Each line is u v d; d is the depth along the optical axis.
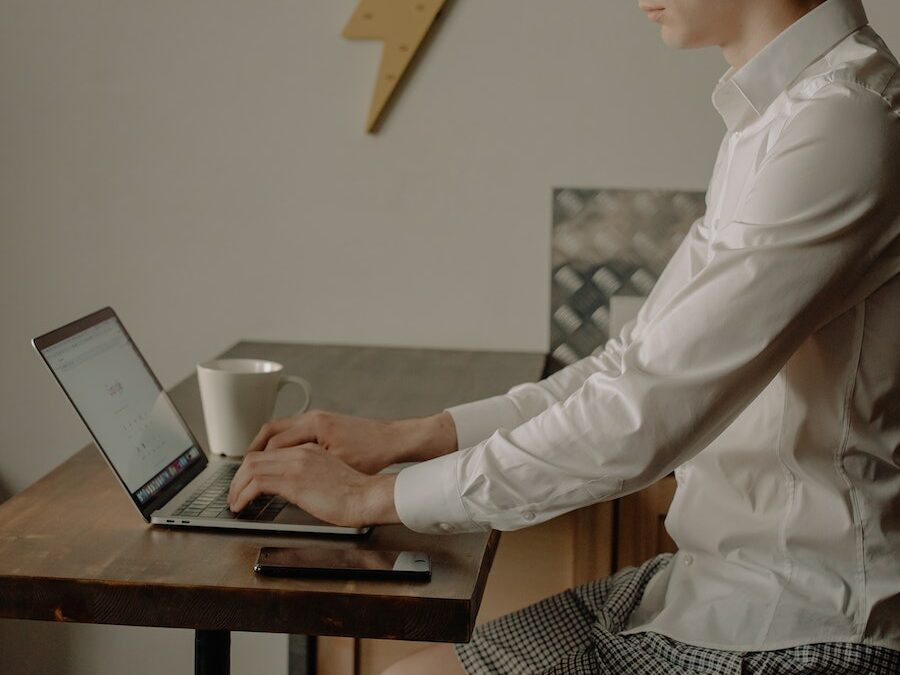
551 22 2.12
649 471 1.09
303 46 2.18
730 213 1.29
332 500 1.17
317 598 1.02
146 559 1.09
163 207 2.26
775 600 1.16
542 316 2.21
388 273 2.24
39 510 1.23
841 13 1.21
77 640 2.40
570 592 1.44
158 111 2.23
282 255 2.25
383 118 2.19
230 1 2.18
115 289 2.30
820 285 1.07
